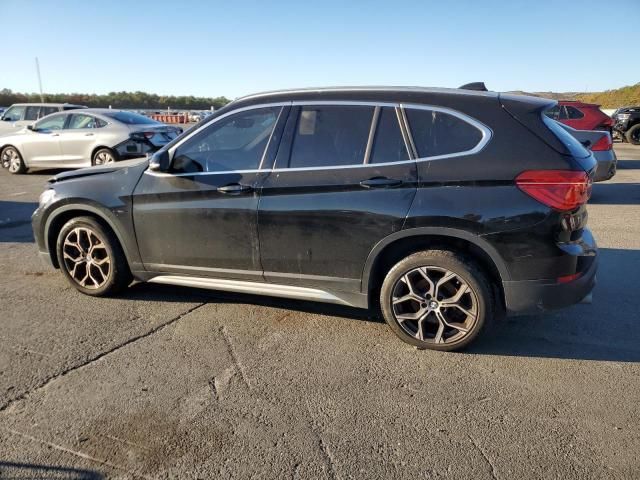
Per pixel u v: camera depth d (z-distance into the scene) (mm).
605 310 4258
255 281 3914
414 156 3420
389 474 2365
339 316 4145
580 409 2877
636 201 9086
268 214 3691
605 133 9055
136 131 11578
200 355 3477
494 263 3305
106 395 2977
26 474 2344
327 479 2332
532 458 2469
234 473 2365
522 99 3416
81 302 4398
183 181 3934
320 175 3574
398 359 3449
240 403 2920
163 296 4547
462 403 2936
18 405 2869
